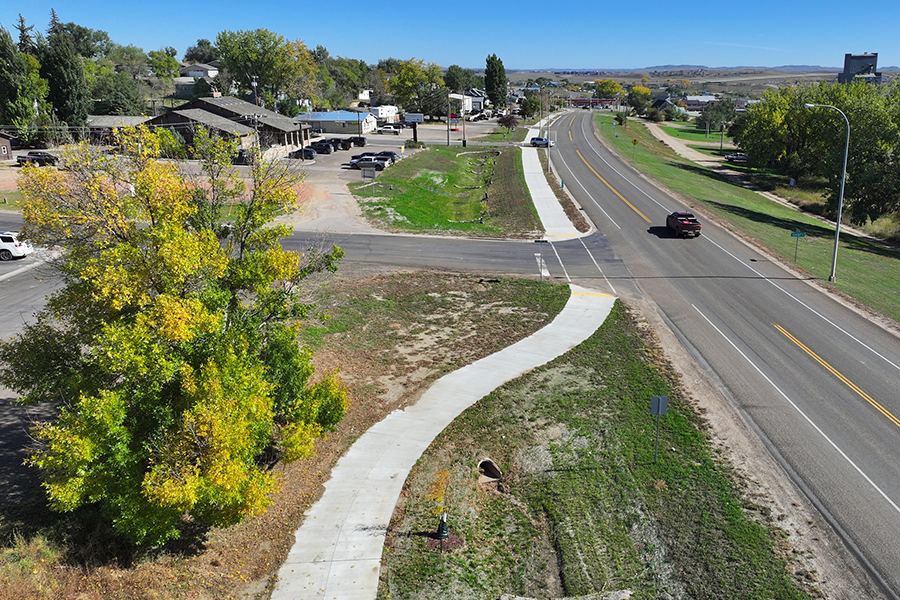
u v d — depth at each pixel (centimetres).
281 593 1340
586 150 8731
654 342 2672
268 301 1692
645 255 3934
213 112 7738
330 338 2698
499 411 2142
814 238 4609
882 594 1336
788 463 1805
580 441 1952
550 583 1409
